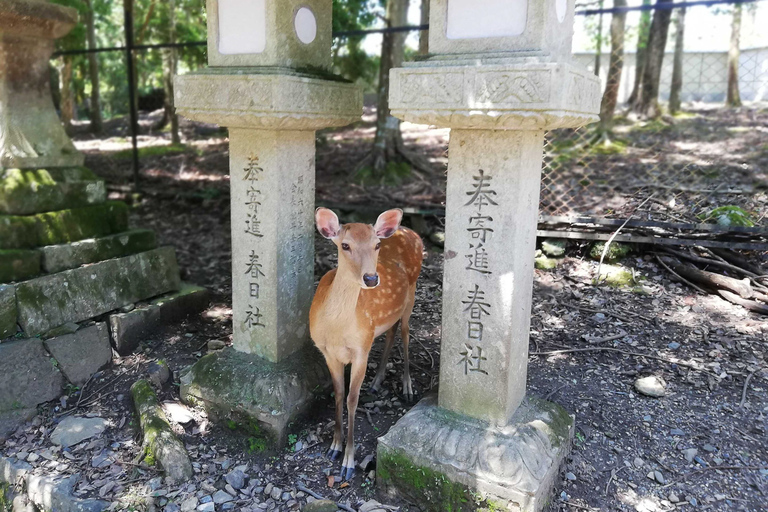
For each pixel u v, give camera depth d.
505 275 1.99
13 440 2.57
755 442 2.33
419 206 4.72
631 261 3.89
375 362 3.04
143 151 8.35
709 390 2.67
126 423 2.66
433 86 1.86
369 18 7.06
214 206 5.61
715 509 2.04
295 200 2.60
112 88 14.20
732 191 4.60
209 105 2.41
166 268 3.56
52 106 3.46
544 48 1.79
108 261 3.26
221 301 3.78
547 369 2.89
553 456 2.05
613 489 2.14
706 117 9.27
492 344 2.06
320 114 2.44
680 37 9.48
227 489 2.25
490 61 1.82
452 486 2.01
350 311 2.15
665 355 2.97
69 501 2.20
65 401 2.81
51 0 4.81
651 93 8.73
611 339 3.14
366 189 5.59
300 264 2.70
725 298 3.45
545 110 1.70
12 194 3.07
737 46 10.52
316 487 2.25
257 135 2.47
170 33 9.50
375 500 2.15
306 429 2.54
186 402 2.69
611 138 7.45
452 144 2.00
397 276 2.42
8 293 2.80
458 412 2.18
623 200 4.63
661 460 2.27
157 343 3.25
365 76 7.55
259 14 2.36
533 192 2.05
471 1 1.88
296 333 2.74
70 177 3.40
